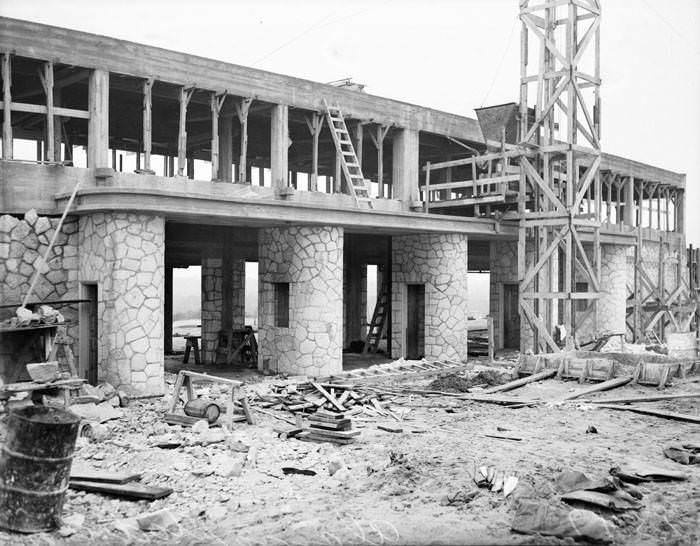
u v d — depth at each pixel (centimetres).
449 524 825
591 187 3484
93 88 1736
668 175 3653
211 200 1686
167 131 2591
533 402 1655
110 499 936
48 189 1678
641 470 1009
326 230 2019
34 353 1455
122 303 1594
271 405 1548
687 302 3622
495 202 2423
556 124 2798
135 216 1616
